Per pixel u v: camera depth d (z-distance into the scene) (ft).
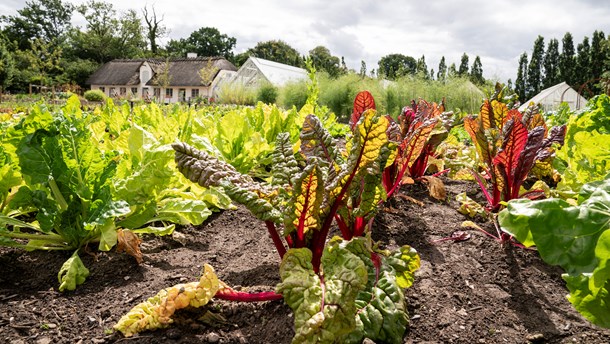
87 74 208.54
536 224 4.64
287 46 278.46
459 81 62.34
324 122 27.07
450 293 7.13
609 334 6.24
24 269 7.55
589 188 5.25
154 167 8.13
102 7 229.04
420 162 13.00
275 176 6.52
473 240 9.19
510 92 20.24
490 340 6.03
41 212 7.42
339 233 8.63
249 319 6.25
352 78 63.10
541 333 6.26
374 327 5.61
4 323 6.07
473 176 12.47
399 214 10.47
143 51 240.94
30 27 239.50
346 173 5.94
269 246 8.76
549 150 10.05
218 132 13.12
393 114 60.13
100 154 7.93
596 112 11.40
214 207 10.87
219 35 295.48
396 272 6.60
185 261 8.10
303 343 4.70
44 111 7.63
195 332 5.95
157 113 14.83
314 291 5.08
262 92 80.89
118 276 7.45
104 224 7.72
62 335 5.89
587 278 4.97
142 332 5.90
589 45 186.39
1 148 7.99
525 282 7.67
